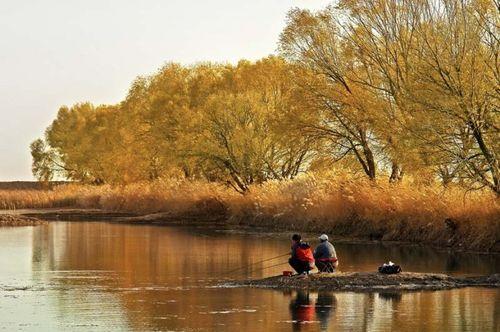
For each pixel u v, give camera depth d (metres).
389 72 56.91
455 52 44.59
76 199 119.81
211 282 35.38
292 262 34.56
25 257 46.62
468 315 26.86
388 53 57.22
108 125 132.25
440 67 44.75
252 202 73.69
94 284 35.16
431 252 45.53
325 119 63.41
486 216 46.03
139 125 108.00
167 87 104.06
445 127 45.09
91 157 133.62
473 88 44.19
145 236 61.84
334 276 34.16
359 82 59.66
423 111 45.62
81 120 148.00
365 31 58.69
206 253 47.84
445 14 45.88
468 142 45.47
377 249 47.44
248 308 28.50
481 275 35.84
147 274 38.41
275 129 65.62
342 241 52.84
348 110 60.59
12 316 27.36
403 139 47.12
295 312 27.66
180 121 96.88
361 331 24.66
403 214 52.88
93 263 43.25
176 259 44.75
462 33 44.91
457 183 47.47
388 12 57.38
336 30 62.38
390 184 56.16
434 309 27.92
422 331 24.61
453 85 44.56
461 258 42.47
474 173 45.97
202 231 66.62
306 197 64.50
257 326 25.47
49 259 45.50
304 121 63.59
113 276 37.81
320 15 63.03
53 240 58.91
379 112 57.25
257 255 46.44
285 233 61.53
